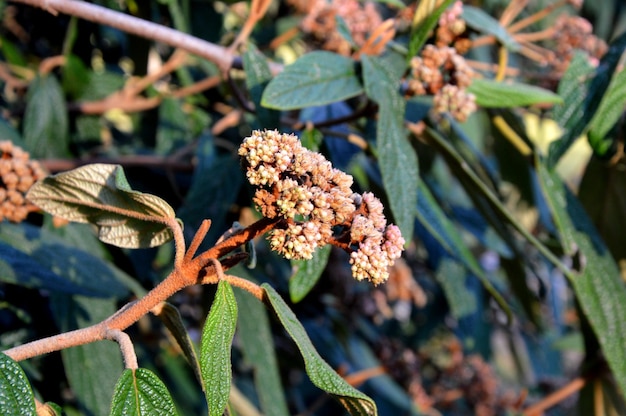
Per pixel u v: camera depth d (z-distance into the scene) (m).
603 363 0.67
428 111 0.57
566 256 0.60
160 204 0.35
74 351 0.48
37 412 0.35
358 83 0.50
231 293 0.33
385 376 0.92
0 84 0.73
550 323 1.14
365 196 0.35
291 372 0.98
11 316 0.54
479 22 0.56
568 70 0.56
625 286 0.58
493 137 0.70
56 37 0.73
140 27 0.52
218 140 0.68
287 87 0.47
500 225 0.63
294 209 0.33
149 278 0.60
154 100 0.72
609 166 0.62
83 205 0.37
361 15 0.64
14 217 0.46
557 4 0.67
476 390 0.89
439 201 0.72
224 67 0.54
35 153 0.63
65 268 0.48
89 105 0.70
